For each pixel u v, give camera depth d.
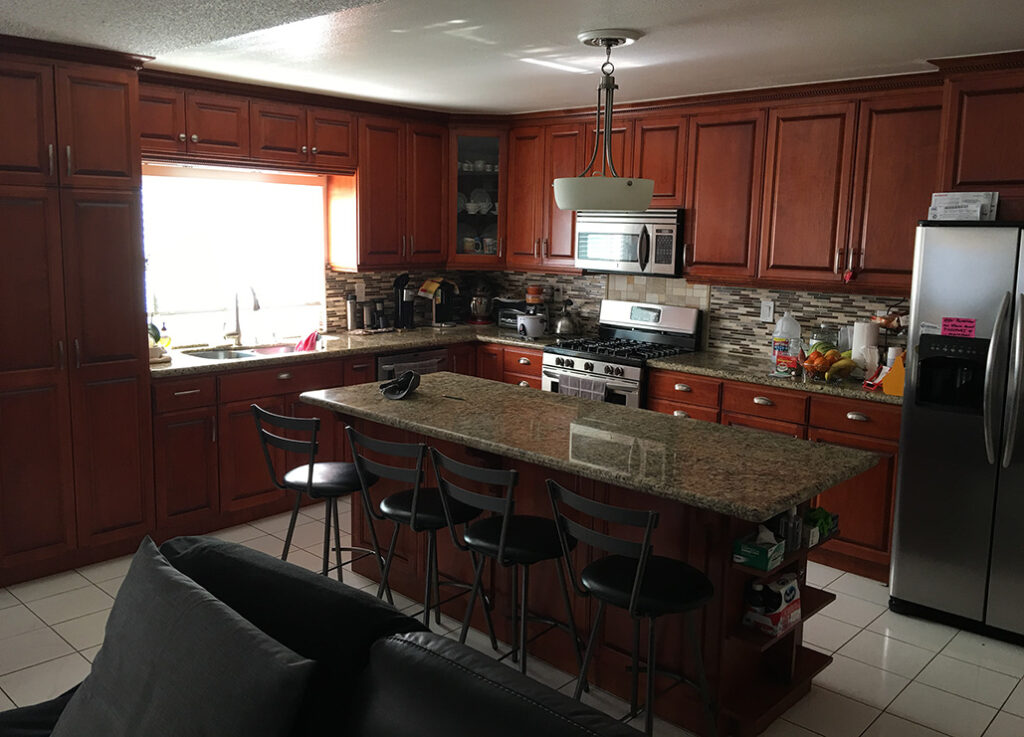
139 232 4.04
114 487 4.11
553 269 5.75
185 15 2.98
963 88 3.61
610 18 3.14
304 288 5.66
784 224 4.63
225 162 4.69
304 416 4.91
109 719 1.77
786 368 4.50
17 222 3.65
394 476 3.13
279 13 2.89
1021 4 2.86
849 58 3.77
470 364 5.90
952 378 3.59
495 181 5.95
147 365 4.14
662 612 2.43
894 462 4.02
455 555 3.65
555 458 2.81
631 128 5.24
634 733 1.38
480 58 3.91
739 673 2.92
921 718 2.98
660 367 4.88
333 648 1.74
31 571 3.95
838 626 3.69
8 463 3.76
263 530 4.68
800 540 2.93
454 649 1.64
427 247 5.89
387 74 4.36
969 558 3.60
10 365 3.71
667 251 5.09
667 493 2.51
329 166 5.20
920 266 3.59
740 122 4.75
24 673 3.16
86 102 3.78
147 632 1.83
